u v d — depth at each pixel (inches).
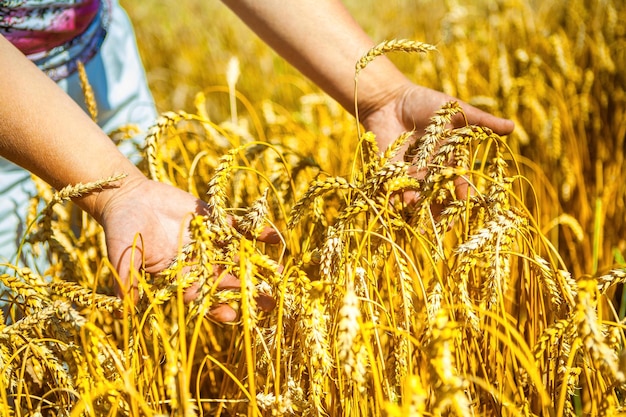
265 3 63.5
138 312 45.8
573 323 41.3
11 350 50.6
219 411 43.9
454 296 49.3
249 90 148.0
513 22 133.9
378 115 63.8
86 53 72.0
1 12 62.2
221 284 48.2
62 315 43.1
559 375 46.9
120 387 38.7
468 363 49.4
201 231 40.6
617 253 67.5
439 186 44.3
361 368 37.9
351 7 174.6
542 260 46.0
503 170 50.7
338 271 44.8
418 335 48.3
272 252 66.2
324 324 41.6
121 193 49.8
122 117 78.1
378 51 50.4
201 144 77.7
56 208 68.9
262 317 51.1
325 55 63.3
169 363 38.0
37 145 48.6
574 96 104.6
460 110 49.4
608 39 121.8
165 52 176.2
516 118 98.2
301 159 65.9
